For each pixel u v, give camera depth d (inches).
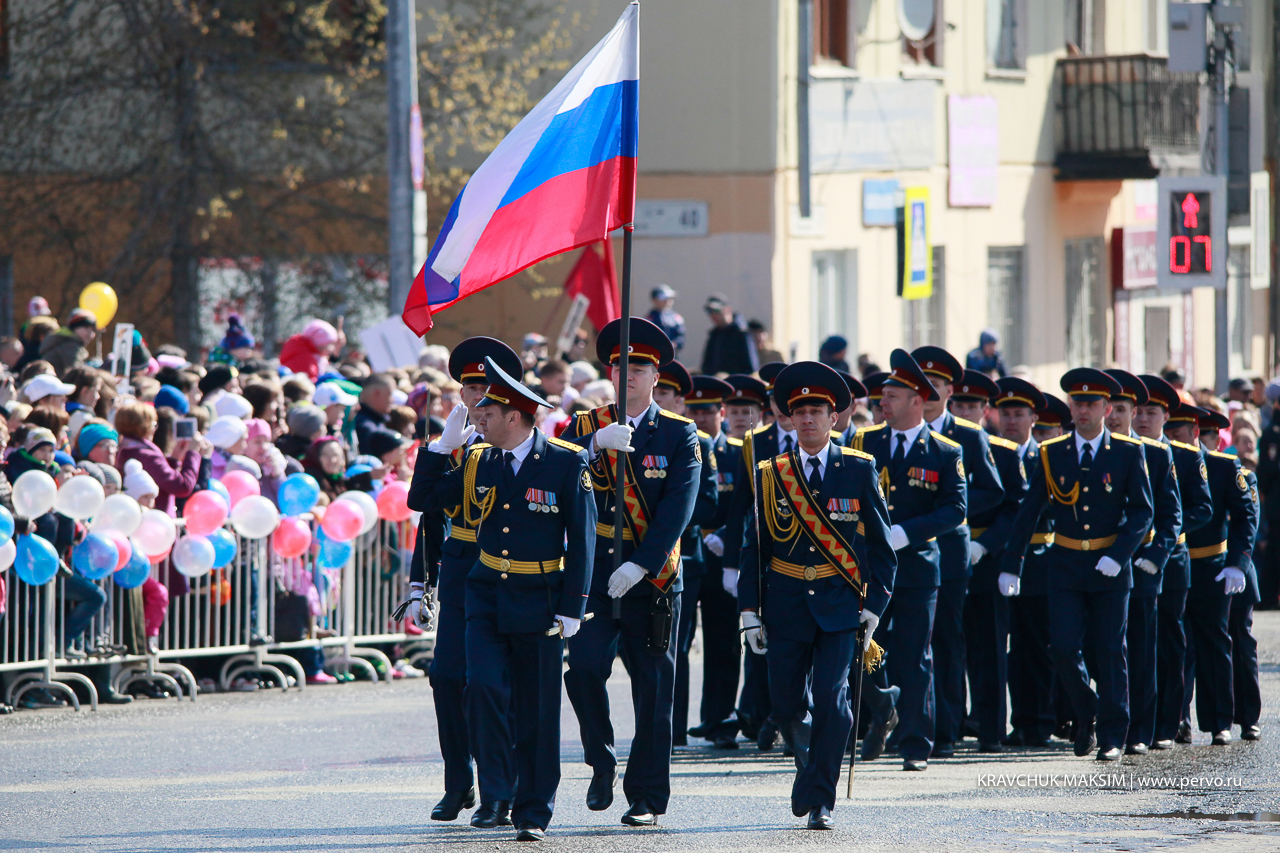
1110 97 3100.4
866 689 1119.6
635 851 828.6
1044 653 1263.5
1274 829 893.2
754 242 2618.1
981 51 2977.4
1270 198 3622.0
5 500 1269.7
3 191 2736.2
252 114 2711.6
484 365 906.7
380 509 1513.3
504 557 876.0
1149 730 1216.2
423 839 860.6
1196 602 1272.1
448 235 968.9
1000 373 2436.0
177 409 1483.8
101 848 839.1
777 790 1030.4
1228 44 2331.4
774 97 2605.8
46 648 1330.0
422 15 2817.4
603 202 968.3
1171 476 1201.4
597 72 971.9
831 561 923.4
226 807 954.1
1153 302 3437.5
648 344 953.5
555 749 875.4
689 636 1192.2
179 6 2667.3
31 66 2726.4
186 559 1375.5
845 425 1216.8
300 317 2760.8
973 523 1249.4
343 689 1469.0
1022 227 3080.7
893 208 2807.6
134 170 2711.6
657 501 933.2
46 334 1720.0
